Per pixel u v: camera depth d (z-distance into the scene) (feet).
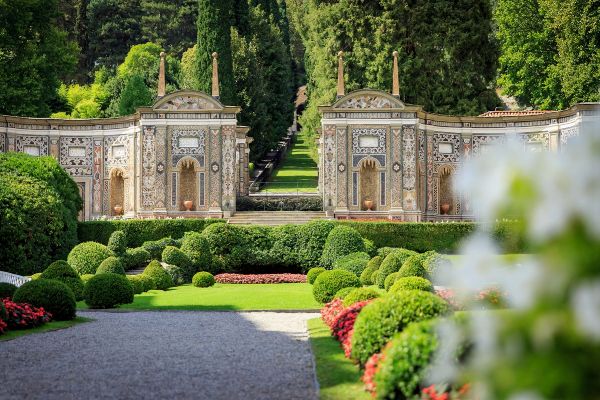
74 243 155.02
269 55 294.46
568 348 14.44
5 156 152.76
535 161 16.15
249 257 144.46
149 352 63.10
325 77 236.63
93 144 192.95
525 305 15.31
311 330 75.56
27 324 79.82
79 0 334.44
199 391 47.52
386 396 40.60
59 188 157.58
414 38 231.71
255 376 52.21
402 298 50.67
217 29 233.96
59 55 219.20
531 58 227.20
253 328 79.25
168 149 181.37
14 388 48.96
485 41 235.81
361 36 232.53
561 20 209.97
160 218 178.19
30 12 204.54
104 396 46.37
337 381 49.60
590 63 208.03
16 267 139.54
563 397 14.25
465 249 17.58
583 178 15.37
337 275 98.94
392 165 180.45
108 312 96.68
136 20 357.41
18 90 204.85
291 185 247.50
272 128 278.67
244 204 192.65
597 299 14.32
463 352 30.71
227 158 181.37
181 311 96.37
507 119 189.57
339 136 181.57
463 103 229.66
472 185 16.93
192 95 181.57
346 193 180.75
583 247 14.74
